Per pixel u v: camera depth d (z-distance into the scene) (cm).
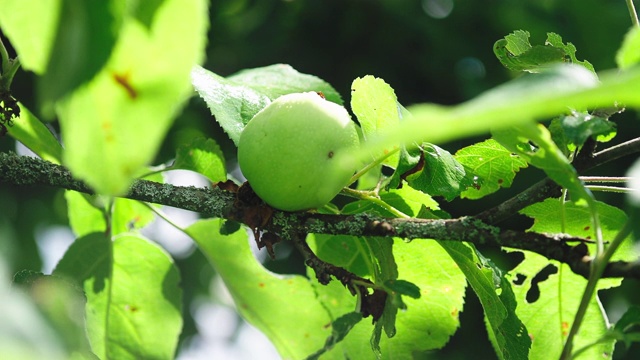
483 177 88
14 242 118
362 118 84
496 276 83
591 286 78
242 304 94
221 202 84
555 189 81
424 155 84
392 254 85
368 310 83
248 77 88
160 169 89
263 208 83
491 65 128
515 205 81
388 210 85
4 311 58
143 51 62
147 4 62
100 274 94
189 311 135
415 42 127
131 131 63
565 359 78
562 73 68
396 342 90
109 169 64
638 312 78
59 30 64
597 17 128
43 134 90
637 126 124
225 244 93
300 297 93
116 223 95
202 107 124
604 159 82
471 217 81
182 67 63
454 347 125
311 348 94
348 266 90
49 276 82
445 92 129
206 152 87
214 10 126
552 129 82
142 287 94
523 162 87
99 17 61
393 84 128
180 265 135
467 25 128
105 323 94
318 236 90
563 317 88
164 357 94
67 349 62
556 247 80
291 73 90
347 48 127
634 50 75
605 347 87
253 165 82
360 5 127
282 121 82
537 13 128
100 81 62
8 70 85
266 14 127
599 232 78
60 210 125
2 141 114
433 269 88
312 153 82
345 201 117
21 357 55
